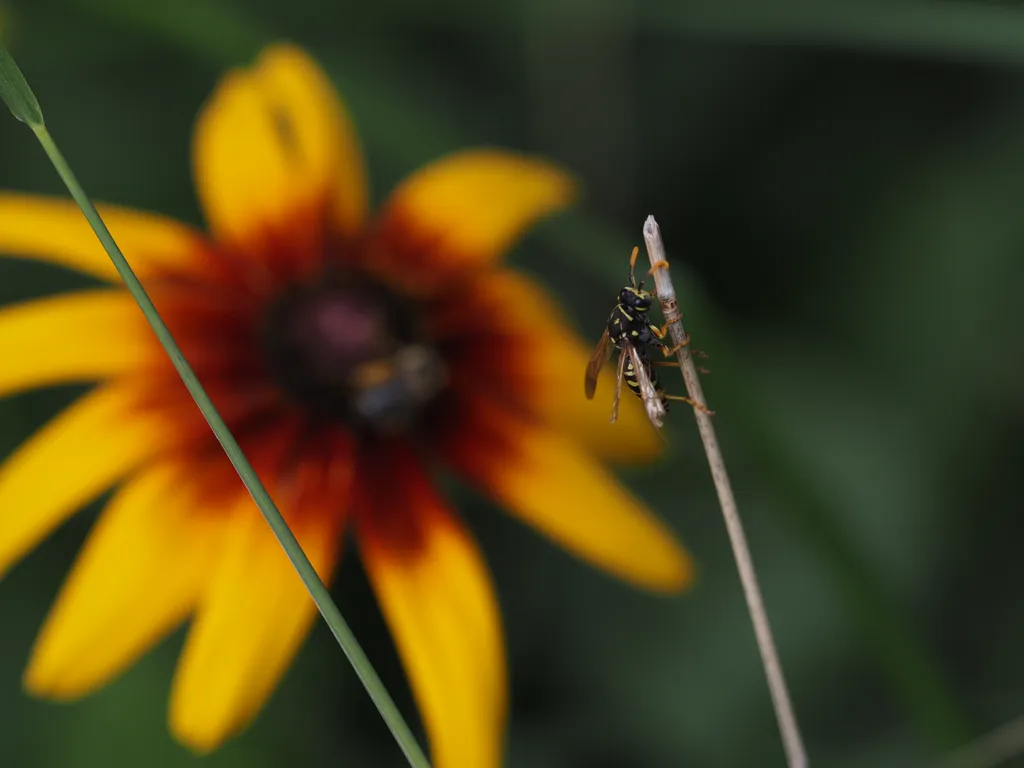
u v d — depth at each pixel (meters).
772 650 0.40
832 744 0.49
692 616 0.49
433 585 0.42
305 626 0.41
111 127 0.51
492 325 0.44
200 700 0.40
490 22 0.52
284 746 0.46
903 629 0.45
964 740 0.44
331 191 0.44
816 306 0.51
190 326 0.43
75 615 0.40
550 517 0.43
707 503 0.50
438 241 0.44
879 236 0.51
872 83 0.52
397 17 0.52
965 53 0.49
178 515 0.41
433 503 0.42
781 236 0.52
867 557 0.45
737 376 0.45
